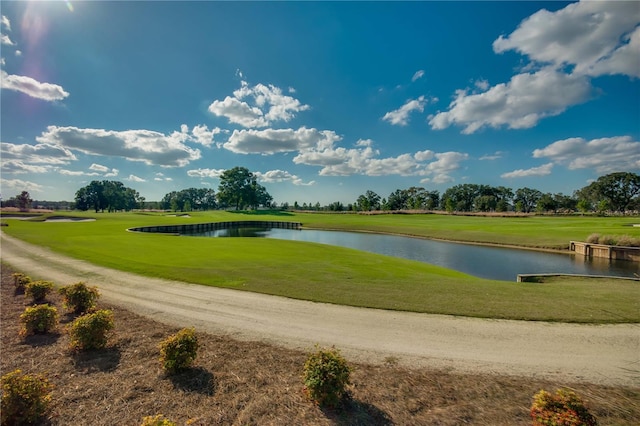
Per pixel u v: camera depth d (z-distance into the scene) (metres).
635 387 5.02
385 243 36.88
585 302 9.39
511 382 5.10
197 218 70.88
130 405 4.30
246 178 116.31
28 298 9.27
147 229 41.06
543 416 3.72
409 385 4.96
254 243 24.67
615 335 7.05
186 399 4.45
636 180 92.56
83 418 4.04
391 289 10.88
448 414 4.24
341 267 15.48
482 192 126.00
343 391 4.43
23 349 5.97
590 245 27.91
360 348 6.32
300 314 8.30
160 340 6.49
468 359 5.90
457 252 29.75
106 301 9.23
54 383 4.83
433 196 124.25
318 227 60.59
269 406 4.32
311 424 3.98
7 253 17.45
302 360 5.73
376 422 4.05
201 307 8.78
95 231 30.70
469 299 9.69
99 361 5.54
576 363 5.80
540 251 30.52
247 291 10.47
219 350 6.09
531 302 9.39
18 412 3.89
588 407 4.47
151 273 12.89
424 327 7.48
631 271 21.56
